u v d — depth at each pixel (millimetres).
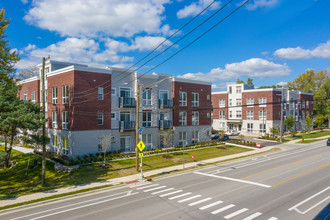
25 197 15164
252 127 56812
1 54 21906
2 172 22594
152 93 33219
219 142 40438
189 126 37844
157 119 33781
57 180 19547
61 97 28016
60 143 28234
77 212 12414
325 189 15914
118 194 15539
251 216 11562
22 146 34156
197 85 39125
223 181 18266
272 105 53812
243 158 28953
